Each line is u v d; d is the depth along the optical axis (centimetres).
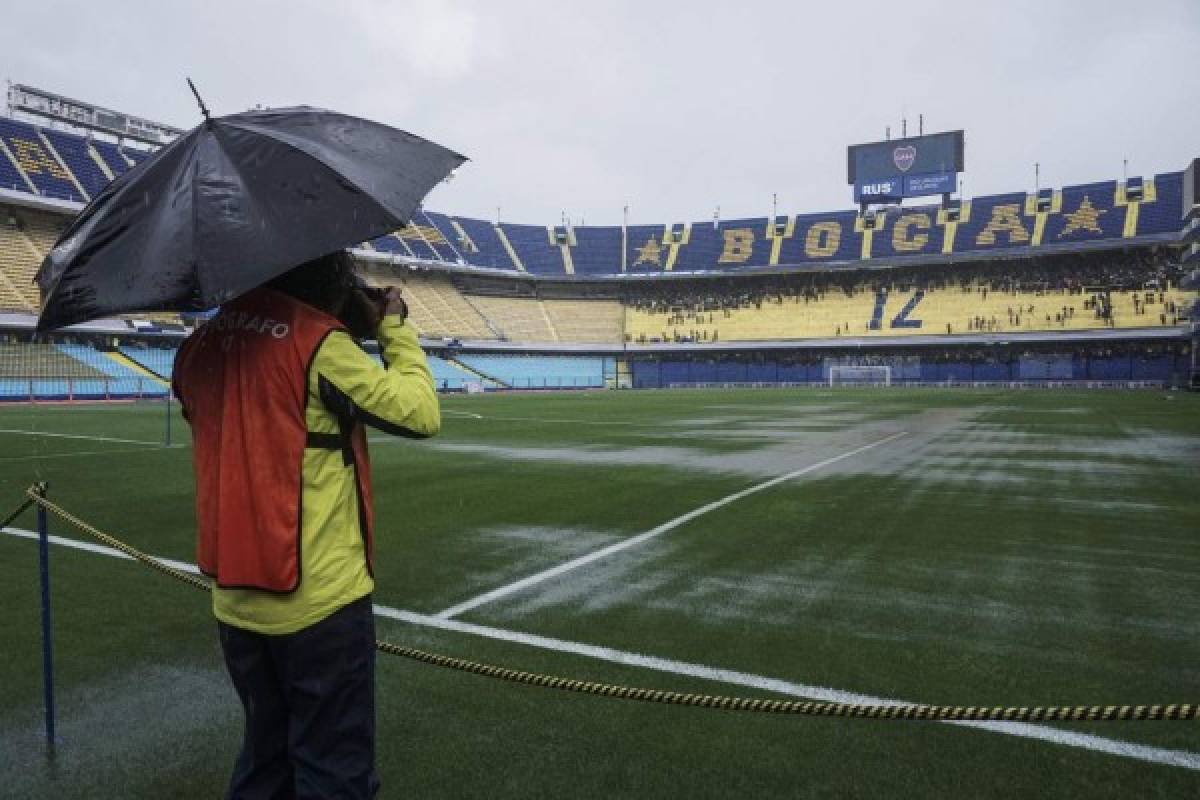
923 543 717
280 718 224
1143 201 6134
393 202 197
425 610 520
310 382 198
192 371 215
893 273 6981
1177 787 296
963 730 344
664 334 7288
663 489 1044
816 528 786
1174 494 979
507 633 472
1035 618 499
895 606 525
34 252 4684
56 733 349
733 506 913
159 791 302
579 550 696
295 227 185
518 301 7525
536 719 357
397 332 221
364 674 214
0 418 2616
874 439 1767
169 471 1230
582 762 318
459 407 3447
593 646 449
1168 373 5606
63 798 296
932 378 6400
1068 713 212
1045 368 6012
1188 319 5341
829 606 525
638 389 6950
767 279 7375
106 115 5556
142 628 490
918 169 6931
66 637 474
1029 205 6550
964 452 1475
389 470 1252
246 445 199
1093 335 5675
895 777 304
